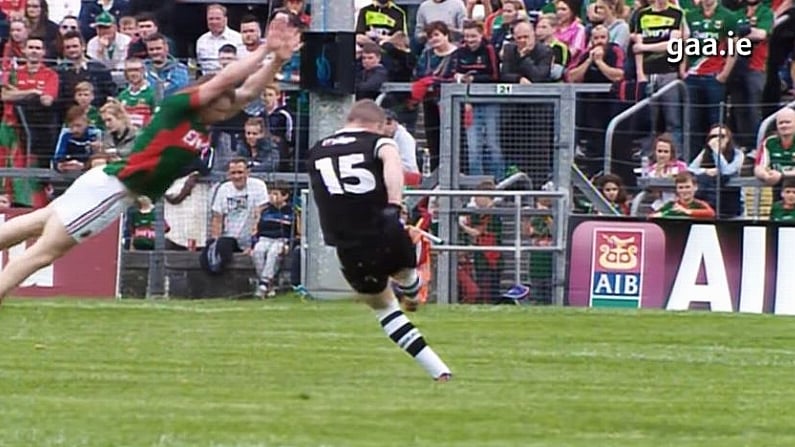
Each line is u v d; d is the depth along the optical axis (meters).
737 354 34.16
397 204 27.73
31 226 28.28
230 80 27.77
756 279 45.72
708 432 22.88
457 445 21.17
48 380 28.00
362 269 28.08
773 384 28.95
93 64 52.88
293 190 49.88
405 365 30.95
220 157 50.25
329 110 47.16
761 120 52.31
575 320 40.91
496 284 47.81
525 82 52.16
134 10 56.66
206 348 33.44
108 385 27.41
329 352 33.00
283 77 51.41
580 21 53.78
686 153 52.59
